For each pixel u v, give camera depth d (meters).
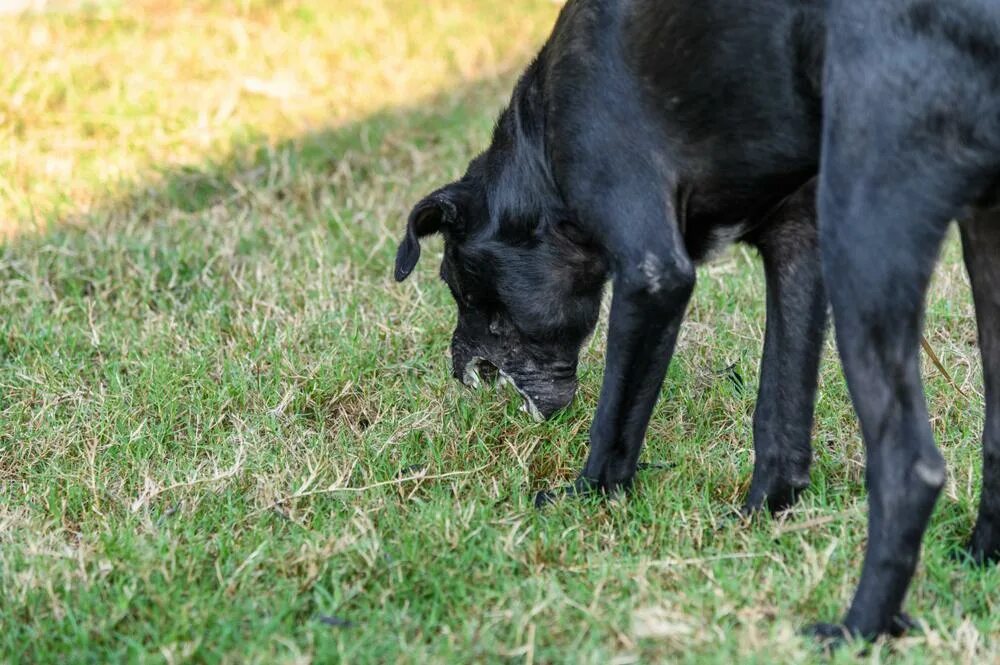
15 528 7.51
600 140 6.89
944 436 8.16
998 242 6.55
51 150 12.77
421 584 6.79
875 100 5.88
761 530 7.22
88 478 8.01
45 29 15.01
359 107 13.88
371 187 12.22
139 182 12.26
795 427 7.34
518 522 7.25
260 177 12.44
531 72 7.49
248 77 14.31
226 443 8.42
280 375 9.09
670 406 8.65
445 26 16.20
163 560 6.90
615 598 6.54
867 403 5.98
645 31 6.73
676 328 7.02
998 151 5.90
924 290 5.93
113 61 14.45
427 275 10.42
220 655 6.13
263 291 10.31
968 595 6.58
